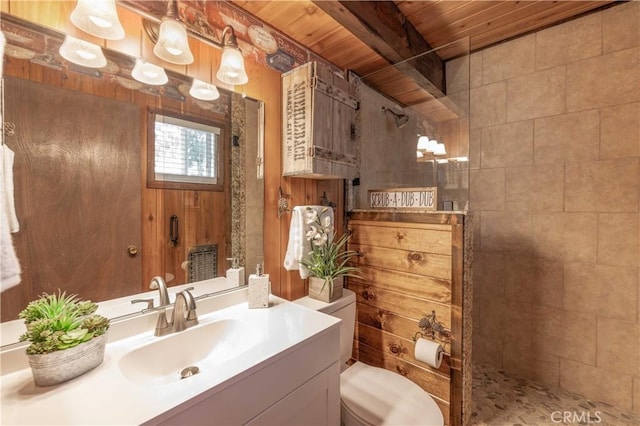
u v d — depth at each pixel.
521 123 1.94
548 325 1.86
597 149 1.69
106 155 0.92
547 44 1.82
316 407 1.00
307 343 0.95
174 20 0.97
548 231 1.86
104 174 0.92
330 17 1.35
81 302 0.85
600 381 1.70
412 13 1.59
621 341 1.64
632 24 1.58
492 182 2.06
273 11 1.31
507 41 1.96
